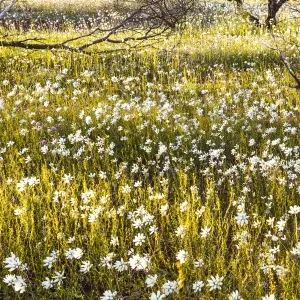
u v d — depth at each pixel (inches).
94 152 243.3
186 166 228.4
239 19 597.3
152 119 293.3
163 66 432.8
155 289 146.8
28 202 193.2
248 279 150.9
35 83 379.2
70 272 162.1
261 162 205.0
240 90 343.9
